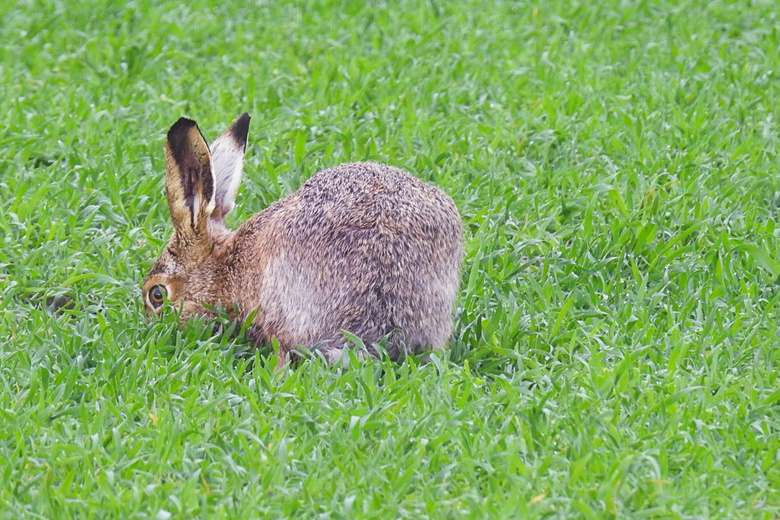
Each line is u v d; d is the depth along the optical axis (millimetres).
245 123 10812
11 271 11156
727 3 19062
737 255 11383
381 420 8523
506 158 13453
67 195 12469
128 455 8117
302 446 8180
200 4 19078
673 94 15102
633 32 18031
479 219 12055
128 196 12570
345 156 13445
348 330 9523
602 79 15984
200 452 8180
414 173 13078
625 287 11062
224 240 10453
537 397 8961
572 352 9820
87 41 17250
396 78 15875
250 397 8773
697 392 8898
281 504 7578
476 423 8484
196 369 9258
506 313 10352
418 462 7914
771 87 15383
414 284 9531
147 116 14648
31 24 17828
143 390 8969
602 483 7738
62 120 14305
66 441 8305
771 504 7699
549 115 14375
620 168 13281
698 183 12695
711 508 7574
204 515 7391
